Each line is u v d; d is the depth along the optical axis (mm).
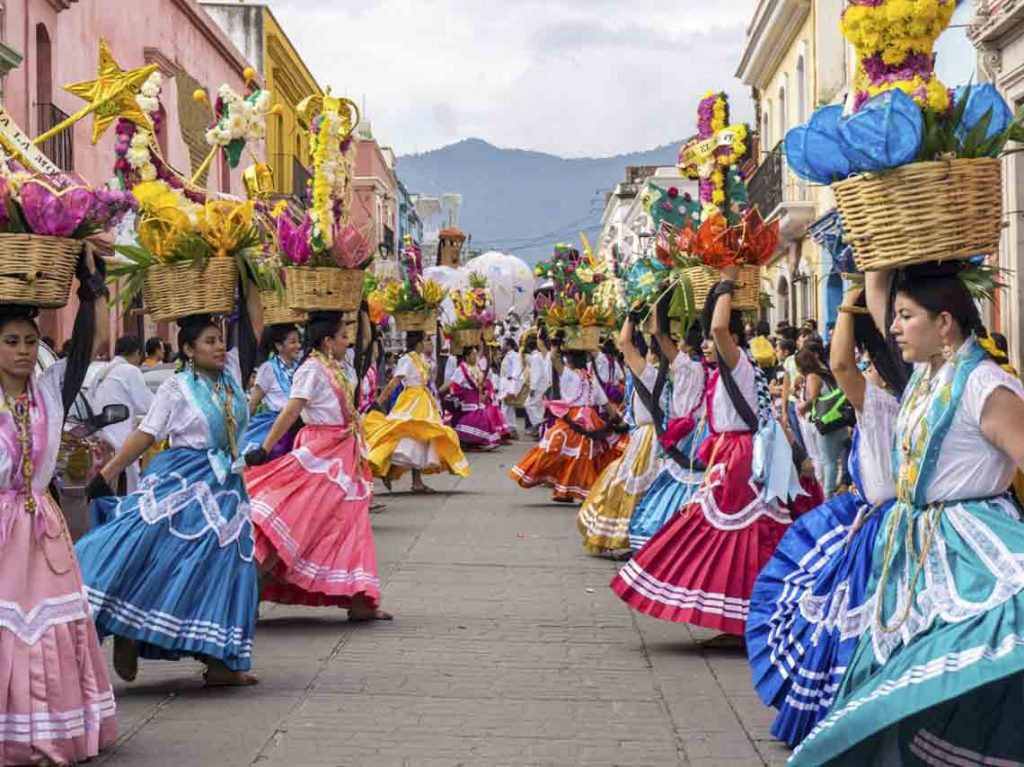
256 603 7562
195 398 7375
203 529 7340
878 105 4781
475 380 25984
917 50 5105
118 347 12633
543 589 10609
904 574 4977
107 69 7875
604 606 9906
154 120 8062
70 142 22125
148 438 7379
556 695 7348
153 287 7480
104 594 7059
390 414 17328
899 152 4727
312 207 9188
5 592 5840
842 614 5656
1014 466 4922
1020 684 4793
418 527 14320
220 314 7492
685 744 6438
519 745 6414
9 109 20031
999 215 4836
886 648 4926
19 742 5766
